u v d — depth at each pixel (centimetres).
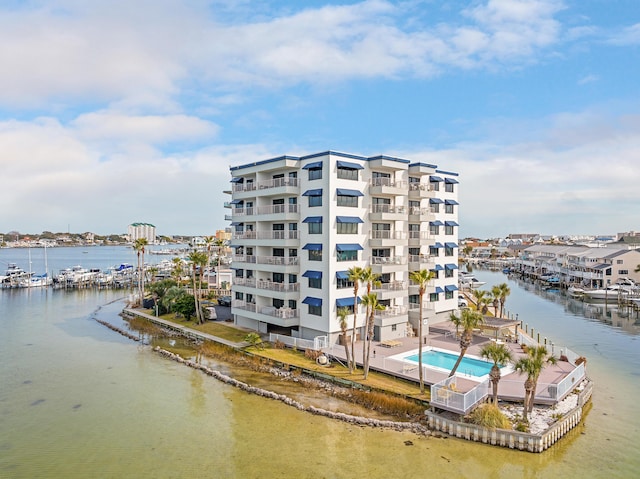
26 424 3178
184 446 2834
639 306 8300
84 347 5338
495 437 2772
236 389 3838
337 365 4166
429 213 5562
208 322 6250
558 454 2700
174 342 5538
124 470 2556
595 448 2772
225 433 3002
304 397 3581
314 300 4753
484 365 4056
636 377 4194
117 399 3634
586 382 3681
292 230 5053
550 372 3812
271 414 3297
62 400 3628
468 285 11381
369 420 3106
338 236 4722
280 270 4934
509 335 5122
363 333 5006
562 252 12812
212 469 2558
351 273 3909
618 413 3300
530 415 3012
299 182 5009
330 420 3175
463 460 2631
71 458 2698
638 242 13788
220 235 14088
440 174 6175
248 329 5731
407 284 5491
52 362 4697
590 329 6569
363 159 5009
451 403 2966
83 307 8425
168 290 7112
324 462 2617
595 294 9588
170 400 3603
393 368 3894
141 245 8838
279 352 4638
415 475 2483
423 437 2903
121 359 4806
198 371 4353
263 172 5438
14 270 13138
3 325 6706
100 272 12962
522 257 16612
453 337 5206
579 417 3130
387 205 5156
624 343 5656
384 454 2700
